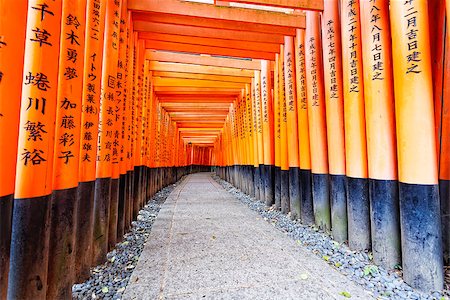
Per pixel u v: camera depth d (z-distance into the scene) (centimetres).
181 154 2039
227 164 1515
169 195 948
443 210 297
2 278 157
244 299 227
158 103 1050
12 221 181
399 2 268
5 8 155
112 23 359
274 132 721
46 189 195
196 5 483
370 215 321
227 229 461
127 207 470
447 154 293
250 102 915
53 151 203
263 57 679
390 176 299
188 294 236
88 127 287
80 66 245
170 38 596
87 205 283
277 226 492
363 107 348
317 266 299
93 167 292
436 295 237
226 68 855
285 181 602
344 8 365
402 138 265
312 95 464
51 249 219
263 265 301
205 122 1644
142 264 305
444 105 292
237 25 527
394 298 231
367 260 316
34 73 186
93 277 284
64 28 231
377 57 310
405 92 262
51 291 217
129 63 472
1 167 156
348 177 360
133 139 541
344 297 231
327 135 431
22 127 183
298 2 426
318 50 463
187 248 360
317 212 454
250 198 861
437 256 246
